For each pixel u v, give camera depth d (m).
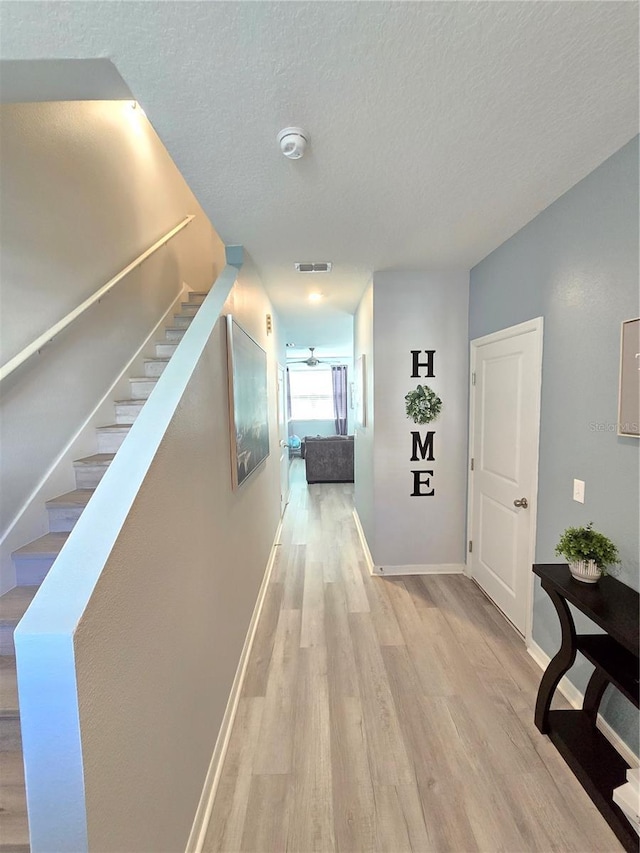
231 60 1.02
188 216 3.90
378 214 1.98
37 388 1.83
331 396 10.09
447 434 3.10
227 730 1.65
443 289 3.00
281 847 1.25
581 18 0.94
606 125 1.33
